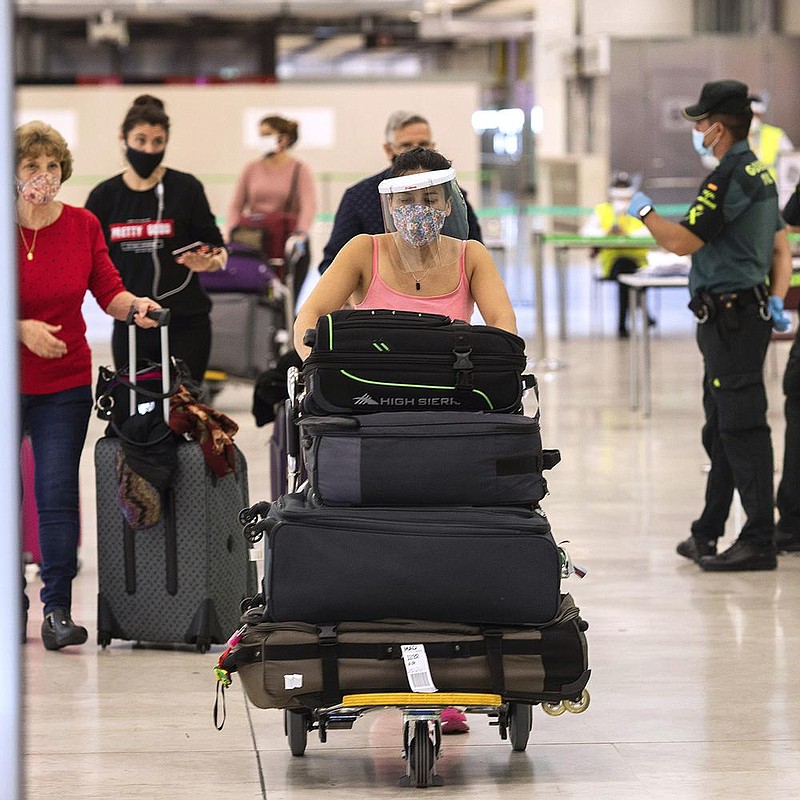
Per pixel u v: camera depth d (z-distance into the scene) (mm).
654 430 18891
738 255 11117
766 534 11625
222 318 19062
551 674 6496
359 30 46281
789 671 8789
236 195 21312
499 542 6469
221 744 7453
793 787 6762
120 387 9477
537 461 6773
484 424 6684
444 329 6840
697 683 8531
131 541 9195
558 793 6676
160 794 6691
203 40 44562
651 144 41562
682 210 25406
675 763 7117
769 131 22281
